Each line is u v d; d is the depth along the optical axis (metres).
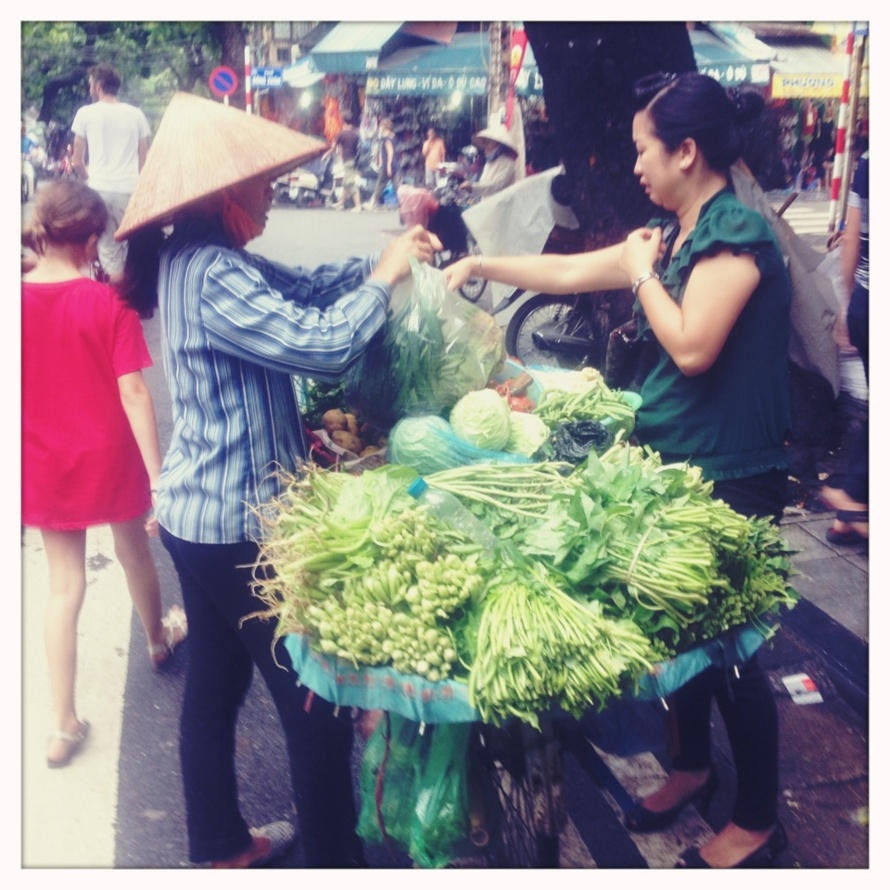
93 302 2.58
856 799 2.67
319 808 2.12
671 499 1.80
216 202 1.96
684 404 2.21
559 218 4.27
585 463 1.94
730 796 2.72
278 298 1.90
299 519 1.74
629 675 1.64
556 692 1.59
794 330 3.94
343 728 2.09
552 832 1.86
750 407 2.16
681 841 2.55
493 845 1.94
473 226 4.29
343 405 2.35
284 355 1.88
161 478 2.06
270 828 2.56
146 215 1.91
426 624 1.63
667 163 2.11
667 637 1.73
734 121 2.13
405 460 1.99
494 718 1.60
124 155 4.04
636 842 2.55
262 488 1.97
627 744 2.02
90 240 2.66
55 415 2.68
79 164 4.00
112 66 4.57
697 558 1.67
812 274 3.84
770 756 2.27
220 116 1.98
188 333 1.91
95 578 3.81
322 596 1.67
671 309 2.10
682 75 2.13
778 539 1.93
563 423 2.15
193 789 2.32
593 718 1.91
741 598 1.78
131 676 3.22
